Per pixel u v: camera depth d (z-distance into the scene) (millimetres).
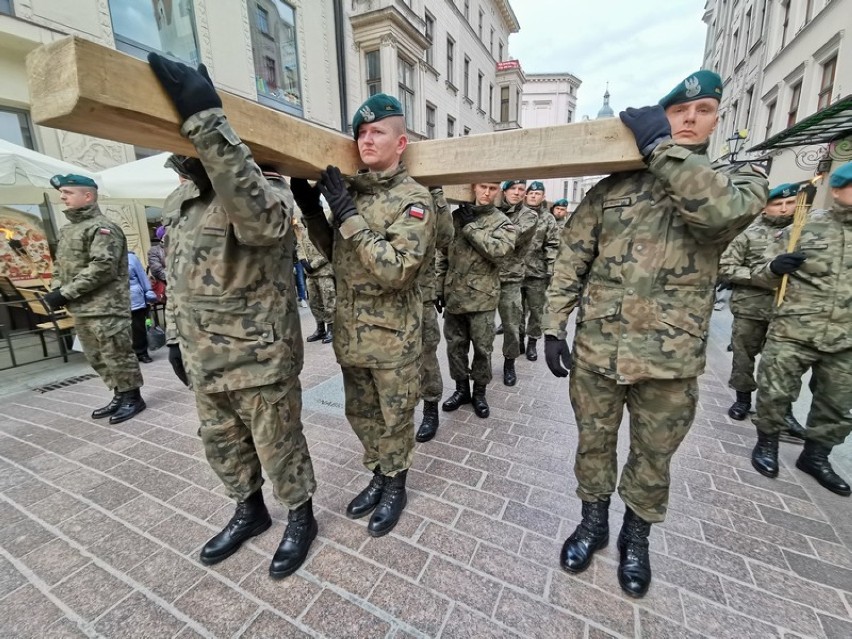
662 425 1463
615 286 1455
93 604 1530
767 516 1971
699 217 1196
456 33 15562
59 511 2047
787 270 2172
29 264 5523
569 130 1377
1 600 1551
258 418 1562
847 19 7055
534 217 3473
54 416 3193
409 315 1777
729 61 14922
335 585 1599
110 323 2969
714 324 6348
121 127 1017
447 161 1631
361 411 1948
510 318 3588
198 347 1469
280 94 8516
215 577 1645
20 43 4965
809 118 5742
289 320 1636
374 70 10969
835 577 1614
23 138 5320
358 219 1527
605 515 1725
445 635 1397
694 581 1604
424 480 2273
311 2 8977
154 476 2344
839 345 2076
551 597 1537
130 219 6383
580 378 1600
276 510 2051
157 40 6305
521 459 2488
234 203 1189
